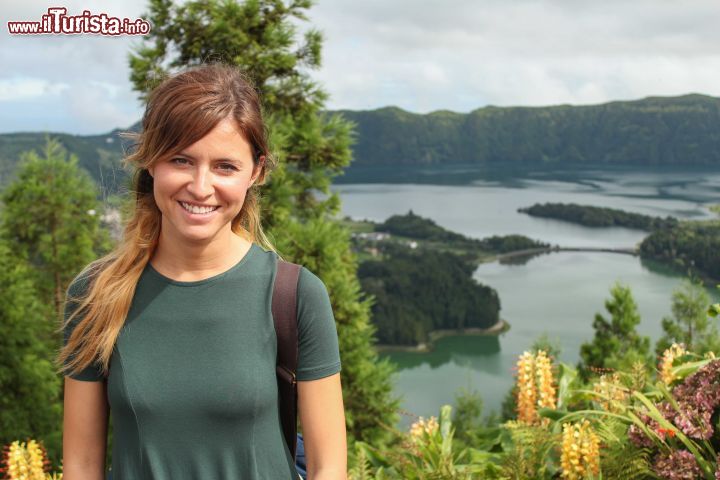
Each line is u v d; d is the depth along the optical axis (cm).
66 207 1295
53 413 1126
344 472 138
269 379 133
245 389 130
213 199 129
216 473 130
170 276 136
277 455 135
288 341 135
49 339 1170
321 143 861
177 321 133
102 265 139
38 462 320
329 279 836
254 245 143
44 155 1305
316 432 137
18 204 1282
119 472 133
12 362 1082
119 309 132
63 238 1315
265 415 133
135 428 131
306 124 869
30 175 1288
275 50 834
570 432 222
